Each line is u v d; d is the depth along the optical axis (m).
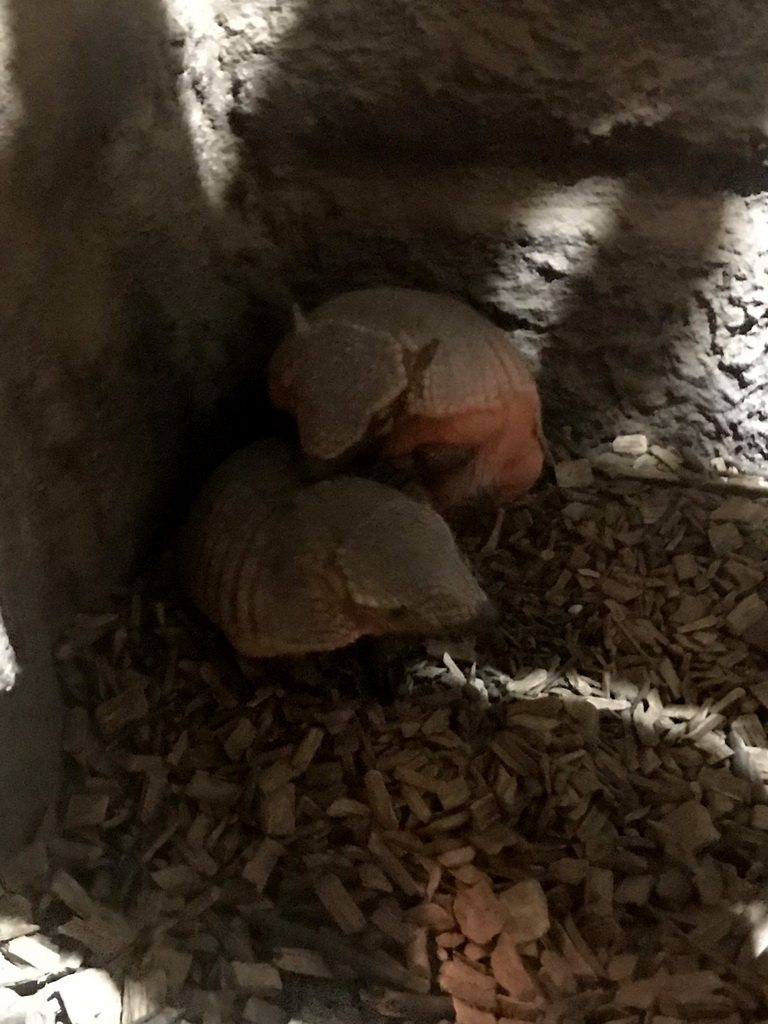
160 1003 0.49
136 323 0.62
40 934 0.49
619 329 0.75
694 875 0.57
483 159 0.69
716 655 0.68
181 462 0.71
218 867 0.55
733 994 0.52
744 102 0.65
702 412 0.77
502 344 0.66
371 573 0.52
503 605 0.70
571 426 0.79
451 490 0.66
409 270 0.74
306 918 0.54
